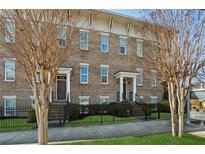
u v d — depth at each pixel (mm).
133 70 25109
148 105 20453
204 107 15711
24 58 6609
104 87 23188
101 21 23375
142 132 12852
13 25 6711
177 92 9500
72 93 21312
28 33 6223
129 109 19922
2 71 18797
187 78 9484
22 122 15766
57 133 12234
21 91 19297
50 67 6848
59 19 6738
